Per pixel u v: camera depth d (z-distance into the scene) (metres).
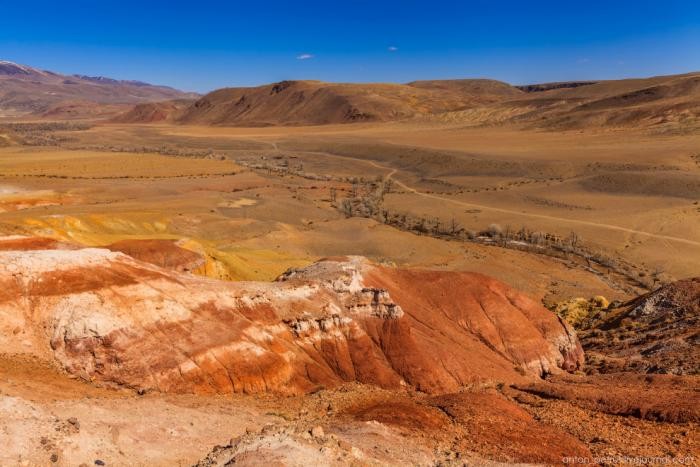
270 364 36.16
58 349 29.84
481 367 48.00
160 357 32.00
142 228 106.50
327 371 40.31
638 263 112.12
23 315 30.22
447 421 31.94
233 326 37.09
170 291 36.03
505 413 33.84
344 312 45.78
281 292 42.75
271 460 20.14
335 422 29.30
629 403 36.19
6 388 23.84
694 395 36.53
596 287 97.12
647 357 53.75
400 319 46.44
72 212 111.31
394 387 41.16
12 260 31.92
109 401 26.14
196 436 24.33
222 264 74.06
